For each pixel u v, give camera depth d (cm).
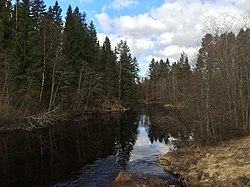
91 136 3148
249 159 1609
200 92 2266
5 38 4159
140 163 2006
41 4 4997
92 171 1811
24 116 3453
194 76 2431
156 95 10844
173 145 2641
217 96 2398
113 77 6550
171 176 1672
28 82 3753
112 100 6438
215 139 2144
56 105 4425
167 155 2097
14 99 3631
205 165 1689
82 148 2528
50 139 2873
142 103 9431
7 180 1644
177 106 3100
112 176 1678
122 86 6806
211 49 2683
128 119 4878
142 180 1556
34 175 1736
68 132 3325
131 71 6944
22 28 3809
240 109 2536
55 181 1620
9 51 3747
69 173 1772
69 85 4834
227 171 1491
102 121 4478
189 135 2341
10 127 3209
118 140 2959
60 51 4419
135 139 3031
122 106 6625
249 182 1288
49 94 4353
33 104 3825
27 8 4084
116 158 2175
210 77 2345
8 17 4438
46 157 2184
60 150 2430
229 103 2434
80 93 4944
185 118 2355
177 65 9381
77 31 5312
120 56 6850
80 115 4797
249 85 2625
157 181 1518
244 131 2294
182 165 1820
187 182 1534
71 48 5006
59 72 4331
